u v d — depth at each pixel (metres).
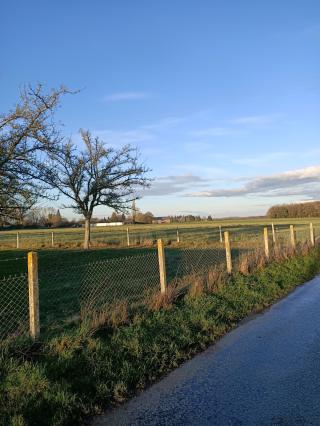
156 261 15.77
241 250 19.58
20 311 8.07
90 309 7.68
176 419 4.21
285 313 8.42
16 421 4.06
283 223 62.94
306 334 6.89
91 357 5.42
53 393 4.58
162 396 4.74
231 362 5.71
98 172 23.47
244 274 11.74
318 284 11.73
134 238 35.03
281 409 4.27
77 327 6.63
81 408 4.45
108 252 20.95
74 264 15.77
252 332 7.13
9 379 4.77
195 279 9.88
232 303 8.80
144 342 6.10
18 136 10.41
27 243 32.84
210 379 5.15
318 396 4.53
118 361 5.50
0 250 25.16
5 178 10.99
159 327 6.82
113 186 23.56
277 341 6.57
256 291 10.04
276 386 4.84
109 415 4.38
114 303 8.03
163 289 8.72
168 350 6.03
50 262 16.61
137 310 7.57
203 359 5.88
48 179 12.59
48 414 4.34
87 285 10.62
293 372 5.24
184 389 4.89
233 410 4.30
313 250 17.75
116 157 23.62
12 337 5.89
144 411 4.41
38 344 5.82
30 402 4.43
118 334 6.24
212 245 24.53
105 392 4.76
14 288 10.50
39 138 10.77
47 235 47.50
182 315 7.50
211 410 4.34
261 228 46.69
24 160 10.89
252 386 4.88
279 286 11.05
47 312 8.04
